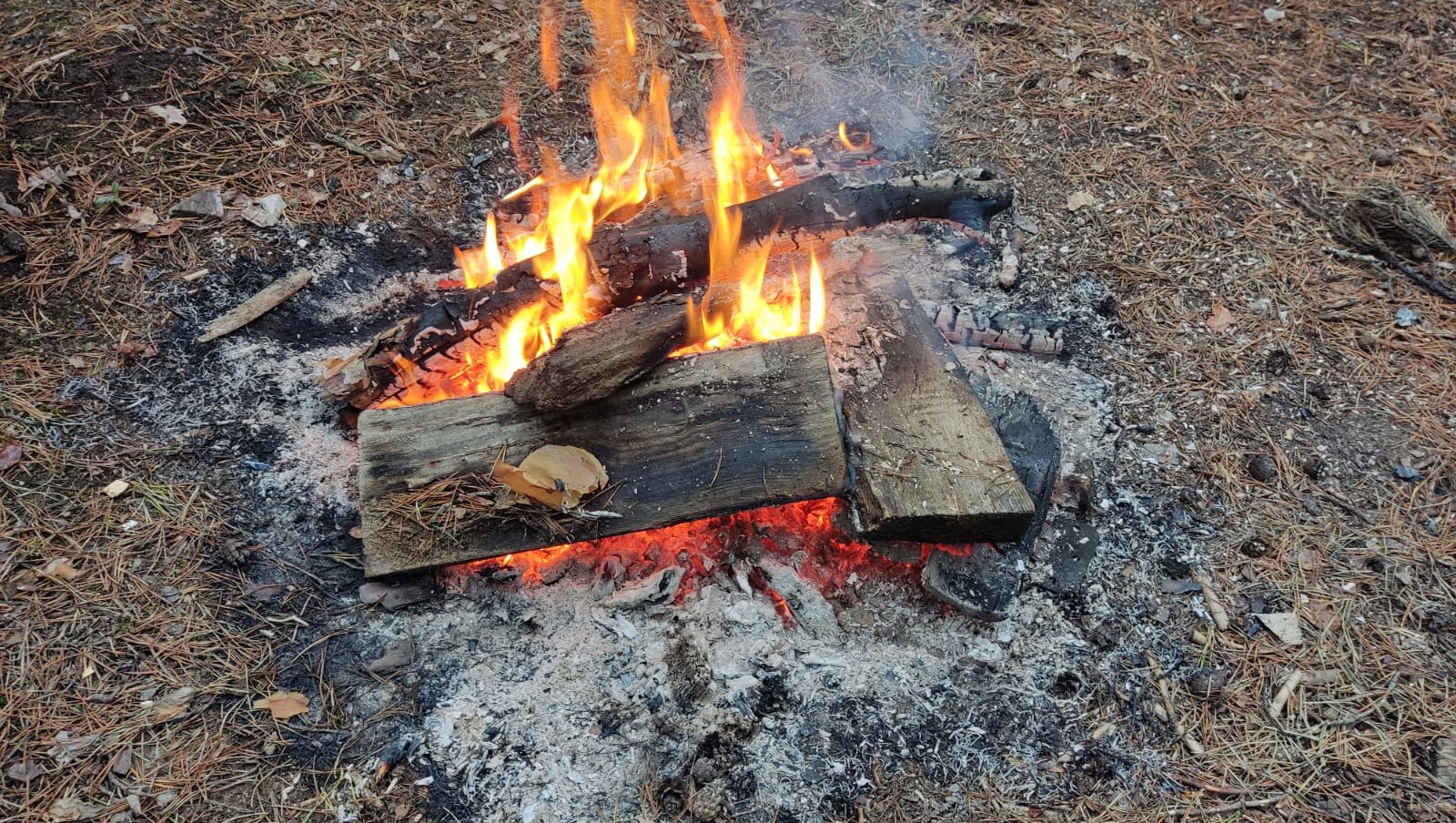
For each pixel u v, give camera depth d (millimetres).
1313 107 4215
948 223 3662
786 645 2430
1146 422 3055
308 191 3402
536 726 2262
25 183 3102
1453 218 3723
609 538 2533
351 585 2463
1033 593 2584
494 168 3699
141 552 2434
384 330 3068
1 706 2135
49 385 2715
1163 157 3967
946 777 2262
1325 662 2500
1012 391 2893
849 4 4559
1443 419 3100
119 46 3527
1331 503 2865
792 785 2213
